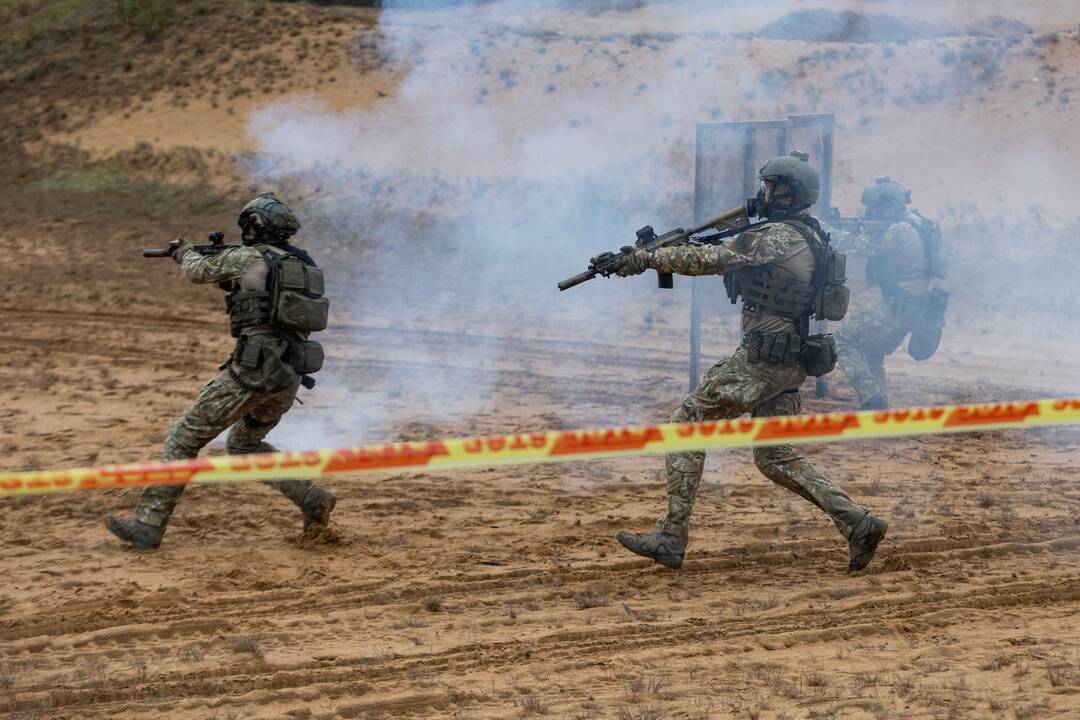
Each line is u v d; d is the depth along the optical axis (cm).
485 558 2195
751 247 2070
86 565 2139
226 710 1502
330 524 2422
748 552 2238
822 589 2002
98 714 1492
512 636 1783
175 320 5622
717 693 1535
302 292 2205
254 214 2208
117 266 7362
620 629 1805
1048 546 2256
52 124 10994
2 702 1527
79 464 2959
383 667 1648
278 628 1816
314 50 11806
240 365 2173
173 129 10631
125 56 12038
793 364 2097
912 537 2314
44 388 4056
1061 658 1641
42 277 6931
